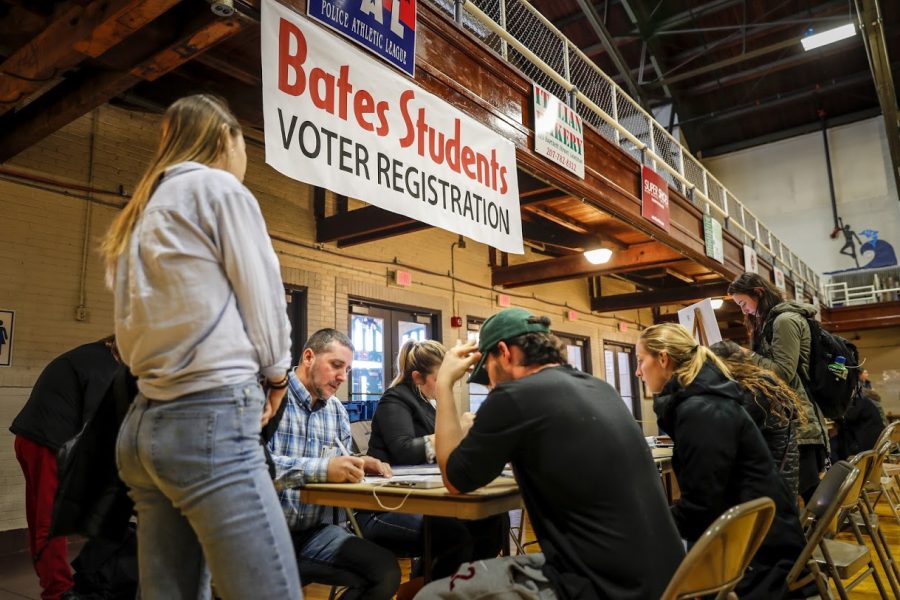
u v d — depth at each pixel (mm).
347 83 3014
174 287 1128
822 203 16797
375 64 3221
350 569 1985
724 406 2182
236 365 1152
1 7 3387
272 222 6211
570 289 10938
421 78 3637
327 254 6742
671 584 1247
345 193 2898
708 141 18359
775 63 14234
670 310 14258
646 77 15000
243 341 1176
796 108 16781
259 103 4059
